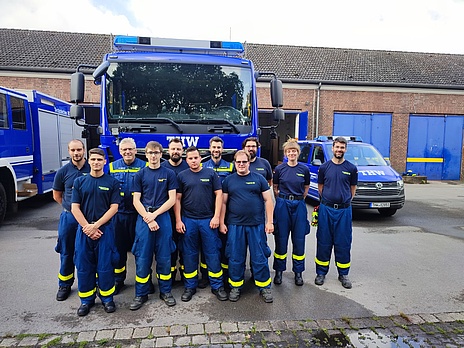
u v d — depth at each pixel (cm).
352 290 429
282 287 435
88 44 1898
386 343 319
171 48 557
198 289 428
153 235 380
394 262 534
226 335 328
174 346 311
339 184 430
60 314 363
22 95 783
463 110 1883
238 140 509
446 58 2253
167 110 500
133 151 411
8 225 742
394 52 2277
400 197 818
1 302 388
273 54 2073
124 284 441
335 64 2022
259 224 398
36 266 496
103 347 308
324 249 440
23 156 785
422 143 1875
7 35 1880
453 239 669
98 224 353
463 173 1906
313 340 322
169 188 382
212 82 517
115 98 491
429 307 388
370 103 1827
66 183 386
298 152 434
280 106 562
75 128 1131
